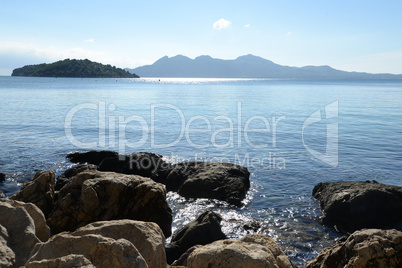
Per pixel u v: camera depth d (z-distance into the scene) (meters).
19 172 21.55
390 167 24.05
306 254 12.92
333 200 16.02
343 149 29.39
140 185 14.12
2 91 100.56
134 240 7.26
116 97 85.00
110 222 7.73
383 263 7.93
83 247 5.85
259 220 15.73
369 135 35.38
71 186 14.34
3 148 27.59
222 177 18.91
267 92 116.31
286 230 14.84
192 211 16.72
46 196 14.17
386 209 15.65
